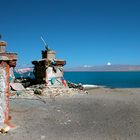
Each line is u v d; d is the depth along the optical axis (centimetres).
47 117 1817
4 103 1469
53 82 3172
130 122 1697
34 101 2547
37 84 3256
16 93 2852
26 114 1889
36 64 3344
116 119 1781
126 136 1393
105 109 2142
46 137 1361
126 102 2548
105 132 1467
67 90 3127
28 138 1336
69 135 1404
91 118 1808
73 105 2331
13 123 1609
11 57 1478
